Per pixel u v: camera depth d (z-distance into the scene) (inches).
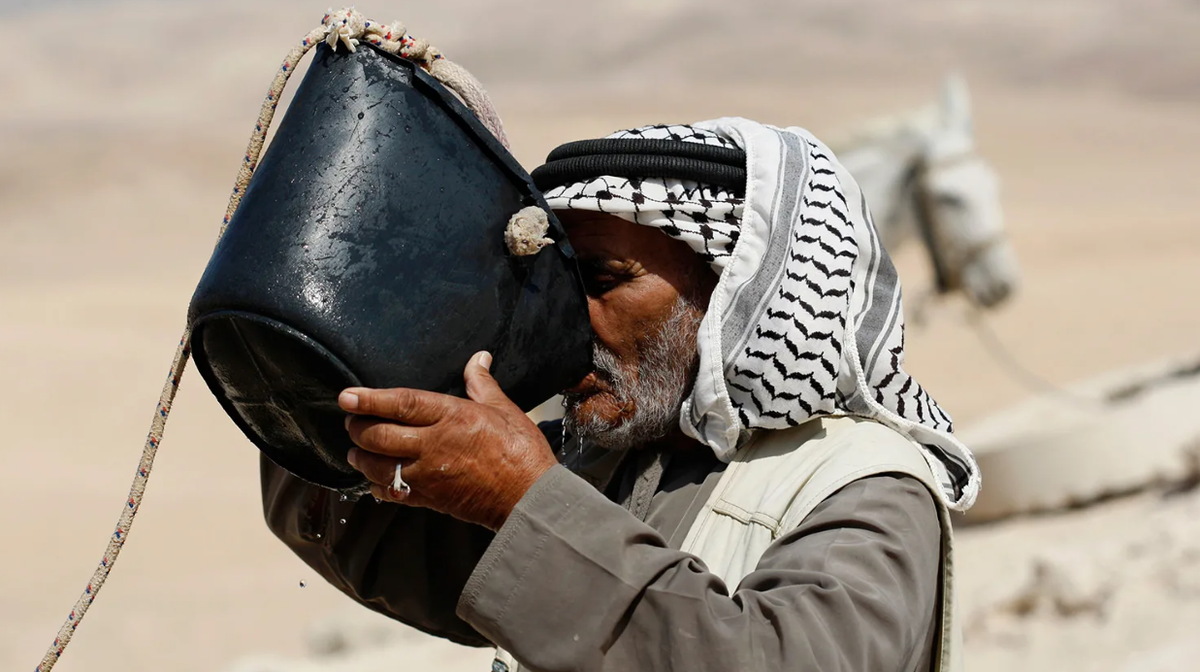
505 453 214.2
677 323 259.4
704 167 255.8
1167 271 3363.7
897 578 222.4
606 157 257.8
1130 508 894.4
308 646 991.6
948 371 2413.9
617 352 261.4
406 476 213.2
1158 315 2842.0
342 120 221.8
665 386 260.4
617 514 214.7
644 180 256.5
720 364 249.0
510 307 230.4
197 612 1277.1
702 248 254.2
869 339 257.9
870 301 261.6
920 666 240.4
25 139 7716.5
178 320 3147.1
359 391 210.1
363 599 294.4
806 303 249.3
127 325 3070.9
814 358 248.7
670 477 271.7
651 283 259.4
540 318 235.9
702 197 256.1
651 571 209.8
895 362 260.2
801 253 251.1
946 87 988.6
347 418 215.8
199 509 1721.2
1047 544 845.8
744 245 249.9
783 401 249.6
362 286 215.0
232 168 5639.8
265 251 215.3
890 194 957.8
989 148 6998.0
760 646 204.1
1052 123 7810.0
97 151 5669.3
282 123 227.3
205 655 1136.8
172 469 1935.3
